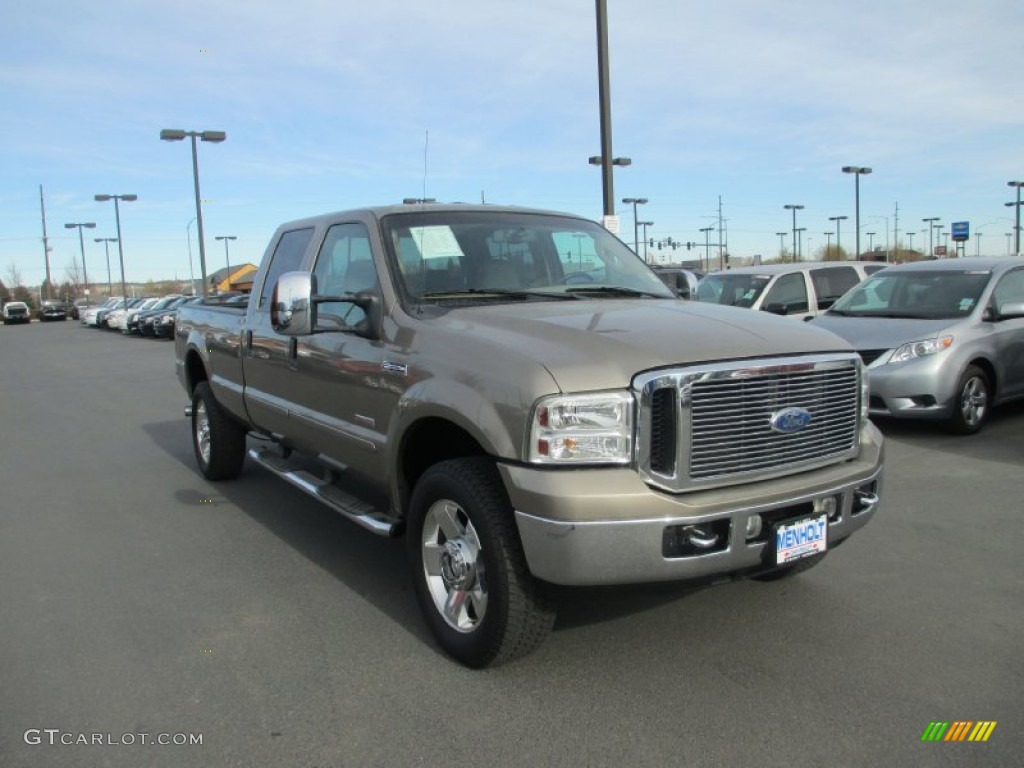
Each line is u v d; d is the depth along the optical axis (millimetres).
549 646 3824
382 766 2928
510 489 3215
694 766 2885
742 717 3193
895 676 3490
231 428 6961
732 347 3395
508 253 4676
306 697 3420
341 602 4449
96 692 3494
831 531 3543
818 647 3768
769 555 3344
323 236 5113
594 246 5098
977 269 8844
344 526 5875
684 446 3191
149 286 121000
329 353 4625
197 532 5766
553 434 3133
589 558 3076
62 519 6176
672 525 3111
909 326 8234
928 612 4121
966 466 6988
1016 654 3670
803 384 3529
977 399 8250
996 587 4422
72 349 28516
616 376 3182
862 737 3041
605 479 3107
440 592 3809
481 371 3451
